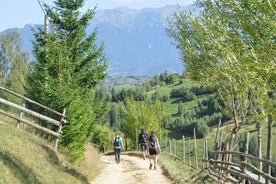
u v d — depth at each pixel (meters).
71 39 25.11
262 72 10.66
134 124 48.12
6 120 21.39
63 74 21.28
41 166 15.29
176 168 24.52
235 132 19.80
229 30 13.37
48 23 22.88
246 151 15.64
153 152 24.17
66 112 20.58
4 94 38.38
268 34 10.64
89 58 25.88
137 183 20.00
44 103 20.70
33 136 19.61
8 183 10.84
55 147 20.12
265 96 13.85
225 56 13.98
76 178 17.62
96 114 28.05
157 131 48.66
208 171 20.19
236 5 11.45
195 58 18.67
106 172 23.03
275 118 13.39
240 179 15.59
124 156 34.62
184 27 18.88
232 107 19.50
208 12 15.82
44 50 21.44
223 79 18.05
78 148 21.06
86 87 25.89
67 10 25.17
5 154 13.23
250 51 11.24
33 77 21.84
